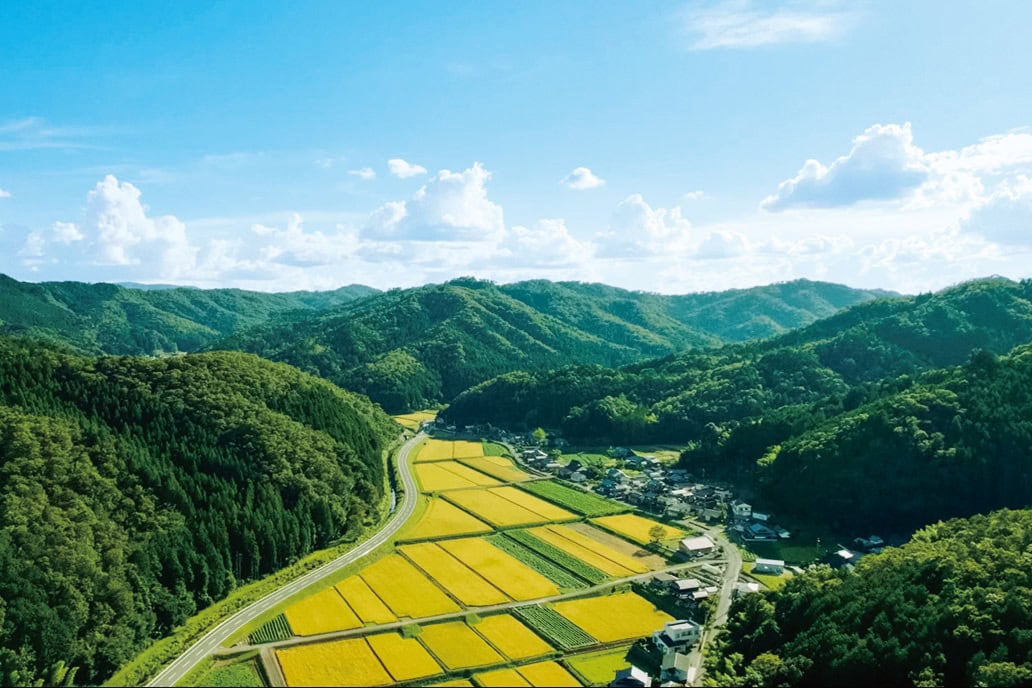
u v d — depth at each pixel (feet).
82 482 458.09
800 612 378.12
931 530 475.72
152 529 454.40
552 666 367.25
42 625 359.46
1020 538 398.42
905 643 322.96
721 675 345.51
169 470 509.35
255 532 493.36
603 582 478.18
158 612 409.28
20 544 395.75
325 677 354.33
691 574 489.67
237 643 393.09
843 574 422.82
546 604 443.32
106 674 367.86
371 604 443.73
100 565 410.31
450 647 386.93
